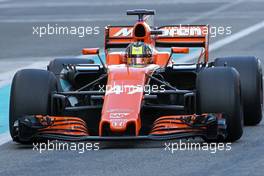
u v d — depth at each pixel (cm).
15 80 3584
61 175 3048
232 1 11394
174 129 3425
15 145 3675
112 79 3569
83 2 11756
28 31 9000
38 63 6888
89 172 3083
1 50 7750
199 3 11225
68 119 3488
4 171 3150
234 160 3238
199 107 3547
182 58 6669
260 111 4044
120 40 4231
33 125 3456
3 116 4659
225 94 3509
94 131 3731
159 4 11194
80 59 4291
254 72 4012
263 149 3444
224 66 3738
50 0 12231
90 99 3766
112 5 11212
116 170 3103
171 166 3147
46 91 3562
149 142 3628
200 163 3189
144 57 3822
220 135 3459
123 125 3334
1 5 11781
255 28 8669
